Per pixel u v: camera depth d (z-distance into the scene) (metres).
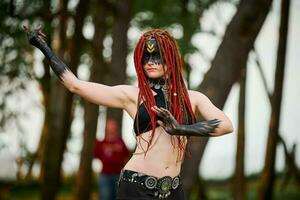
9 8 10.99
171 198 4.19
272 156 13.49
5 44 12.07
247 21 8.95
